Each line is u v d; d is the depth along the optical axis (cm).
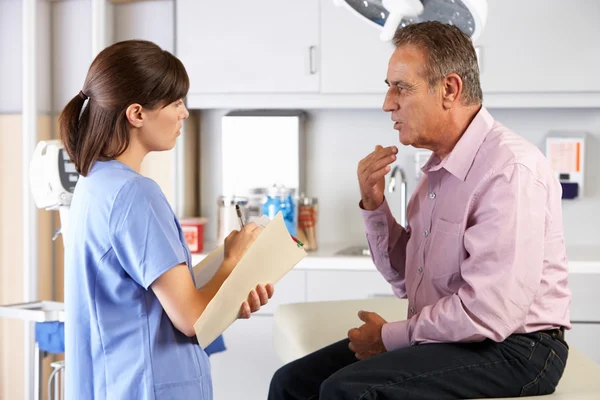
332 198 400
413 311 207
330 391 179
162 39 374
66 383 189
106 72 177
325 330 251
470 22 193
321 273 348
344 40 355
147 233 173
